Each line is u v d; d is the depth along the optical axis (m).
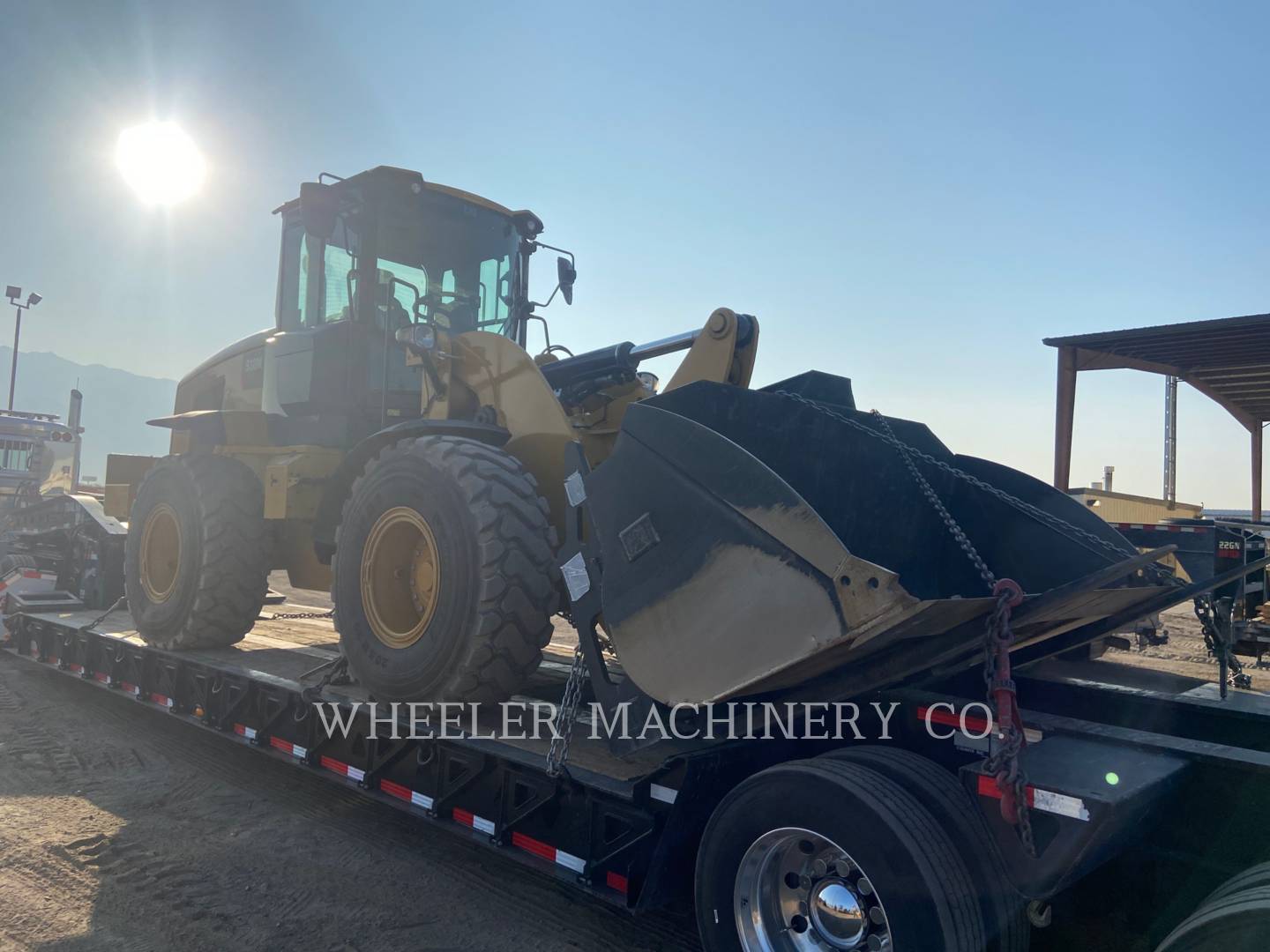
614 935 3.03
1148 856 2.45
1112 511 12.55
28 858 3.59
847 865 2.28
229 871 3.50
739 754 2.75
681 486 2.63
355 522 4.03
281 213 6.00
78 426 14.11
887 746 2.72
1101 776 2.21
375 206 5.20
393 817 4.15
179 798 4.37
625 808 2.74
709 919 2.50
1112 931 2.54
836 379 3.47
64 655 6.49
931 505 3.32
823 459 3.06
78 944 2.89
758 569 2.38
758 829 2.38
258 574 5.36
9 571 7.97
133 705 6.23
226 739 4.68
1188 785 2.38
